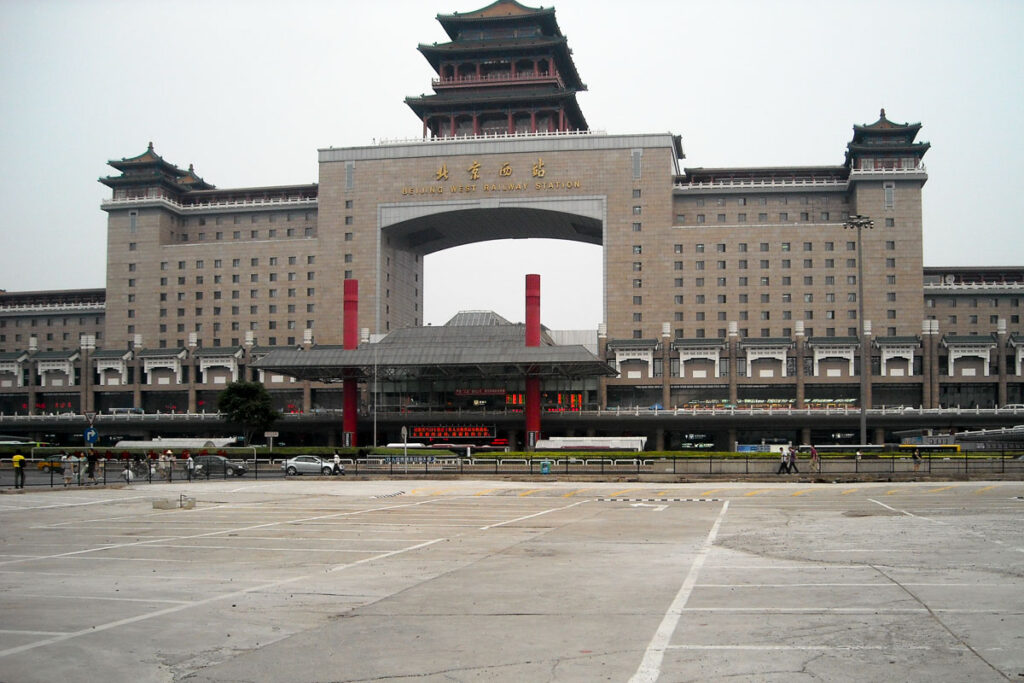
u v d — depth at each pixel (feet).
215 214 572.92
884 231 493.36
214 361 518.37
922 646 50.78
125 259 555.69
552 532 113.09
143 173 570.05
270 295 535.19
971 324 513.86
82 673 47.91
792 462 240.94
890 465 235.81
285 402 513.04
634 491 201.16
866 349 474.08
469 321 495.00
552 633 55.72
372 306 522.47
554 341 508.12
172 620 60.34
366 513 144.87
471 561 86.99
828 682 44.52
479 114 551.59
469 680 46.03
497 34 566.36
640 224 508.53
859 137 509.76
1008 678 44.60
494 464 281.95
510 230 572.51
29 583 75.36
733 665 47.85
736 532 110.42
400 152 530.27
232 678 46.75
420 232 562.25
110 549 97.96
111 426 494.59
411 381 472.85
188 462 252.62
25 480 237.04
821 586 69.82
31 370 541.75
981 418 432.25
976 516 125.39
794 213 521.65
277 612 62.80
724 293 499.10
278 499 181.68
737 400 480.23
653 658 49.52
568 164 516.32
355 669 48.19
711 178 529.45
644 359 485.97
